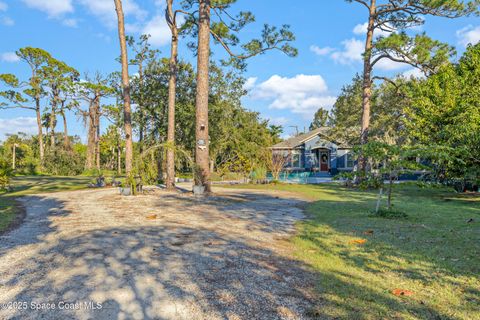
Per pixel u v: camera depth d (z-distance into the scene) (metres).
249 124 33.47
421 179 13.34
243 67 17.64
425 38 16.16
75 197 12.38
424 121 13.27
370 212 8.66
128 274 3.79
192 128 24.58
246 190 16.80
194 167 13.67
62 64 40.59
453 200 12.53
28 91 38.94
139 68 26.00
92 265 4.09
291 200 12.22
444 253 4.76
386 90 22.41
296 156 34.28
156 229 6.32
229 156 28.70
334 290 3.39
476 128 11.07
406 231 6.33
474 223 7.19
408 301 3.14
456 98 12.69
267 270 4.01
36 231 6.16
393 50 16.88
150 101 25.31
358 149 8.48
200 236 5.79
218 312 2.89
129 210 8.95
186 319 2.77
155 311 2.90
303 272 3.95
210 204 10.55
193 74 25.52
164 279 3.65
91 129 38.78
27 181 22.33
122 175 34.09
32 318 2.76
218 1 15.67
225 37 17.23
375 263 4.31
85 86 37.75
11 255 4.56
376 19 19.03
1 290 3.34
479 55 13.75
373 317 2.81
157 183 20.36
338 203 11.27
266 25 14.73
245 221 7.50
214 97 27.09
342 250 4.96
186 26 17.44
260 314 2.86
